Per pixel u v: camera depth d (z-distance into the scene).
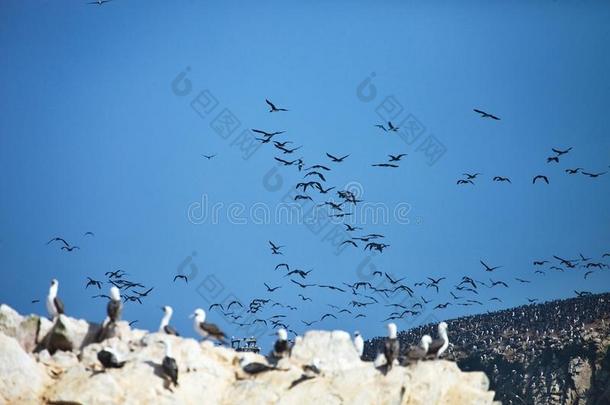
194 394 46.03
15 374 44.97
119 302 50.84
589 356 135.62
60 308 50.59
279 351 49.69
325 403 46.50
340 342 50.88
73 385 45.03
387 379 47.59
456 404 47.25
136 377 45.62
